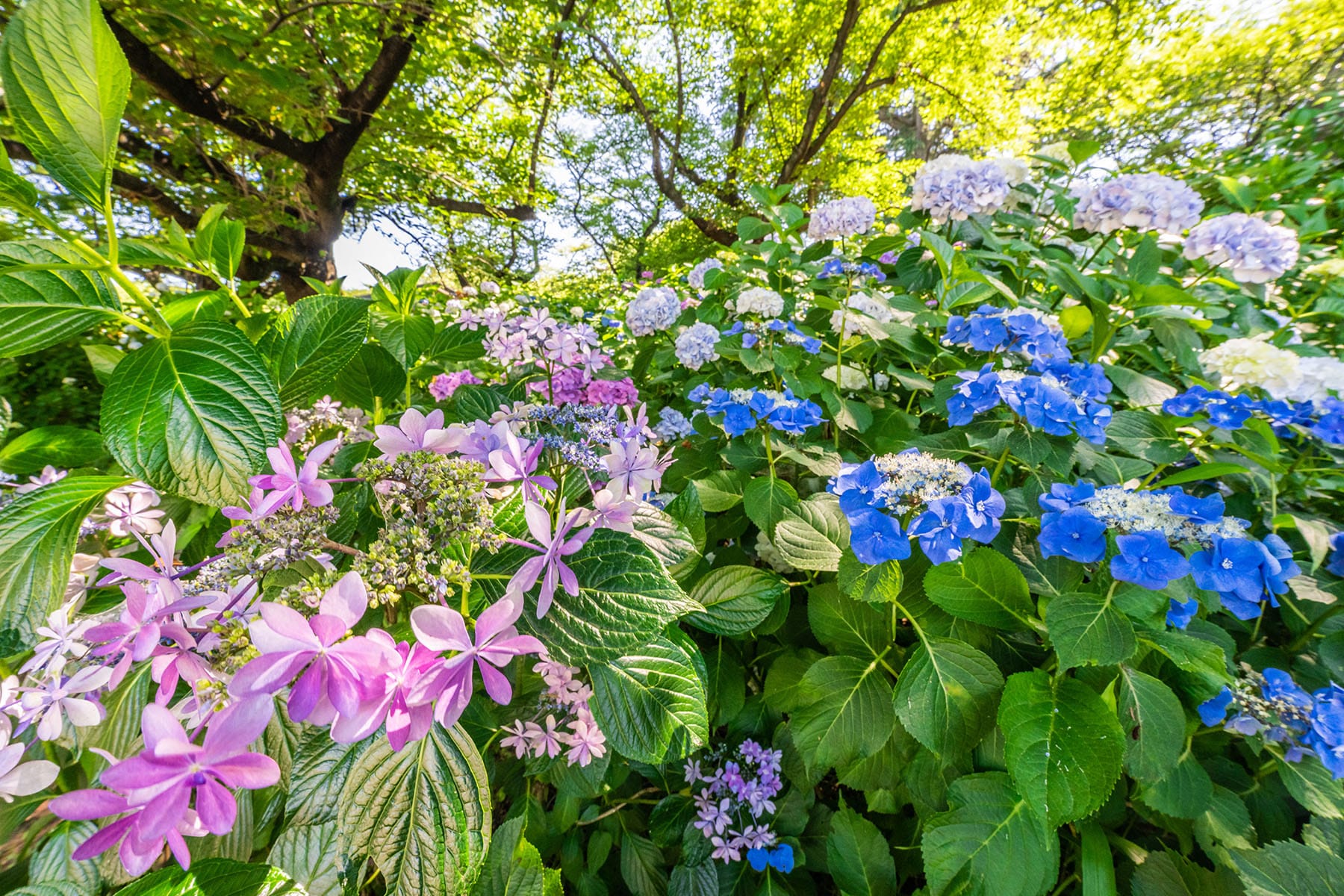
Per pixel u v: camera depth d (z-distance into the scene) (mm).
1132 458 1685
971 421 1581
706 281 2824
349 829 864
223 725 572
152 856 593
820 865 1597
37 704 809
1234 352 1812
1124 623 1100
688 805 1625
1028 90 13836
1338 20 9641
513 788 1569
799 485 2121
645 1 13648
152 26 4637
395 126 8078
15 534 849
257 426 864
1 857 1074
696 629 1789
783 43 13422
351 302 1248
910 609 1467
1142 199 2273
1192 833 1303
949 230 2680
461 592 980
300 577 1025
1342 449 1708
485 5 8242
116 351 1627
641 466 1145
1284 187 3574
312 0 6348
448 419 2068
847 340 2318
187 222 7352
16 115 799
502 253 12094
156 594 730
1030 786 1061
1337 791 1188
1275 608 1604
